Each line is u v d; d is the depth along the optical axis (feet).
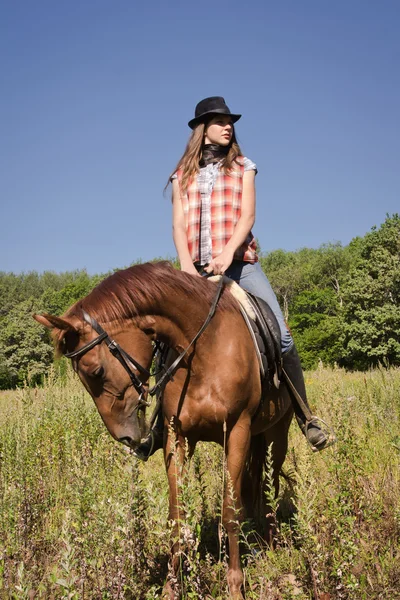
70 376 28.60
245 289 13.20
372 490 13.93
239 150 13.19
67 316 10.38
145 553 11.36
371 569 11.16
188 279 11.25
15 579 10.48
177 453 10.77
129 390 10.48
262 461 14.48
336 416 13.93
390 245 171.94
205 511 14.46
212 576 11.20
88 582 10.09
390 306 160.76
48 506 15.74
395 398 26.27
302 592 10.12
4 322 216.33
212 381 10.99
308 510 10.22
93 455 17.84
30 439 19.42
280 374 12.88
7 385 202.49
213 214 12.80
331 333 178.29
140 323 10.62
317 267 268.41
